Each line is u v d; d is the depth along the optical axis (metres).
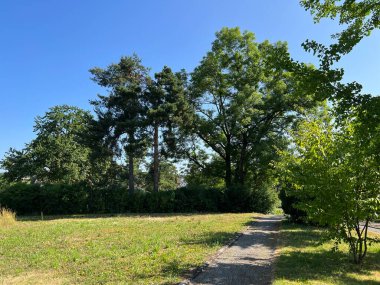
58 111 43.81
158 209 32.88
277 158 31.33
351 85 6.81
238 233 14.16
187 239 12.53
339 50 7.07
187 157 37.28
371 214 9.09
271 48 8.23
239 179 36.56
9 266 9.37
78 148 41.56
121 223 20.02
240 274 8.16
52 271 8.72
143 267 8.60
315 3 9.41
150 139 33.03
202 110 36.12
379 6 8.72
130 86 33.06
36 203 33.00
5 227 19.11
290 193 10.79
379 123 6.80
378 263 9.48
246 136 35.53
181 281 7.43
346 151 9.20
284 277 7.67
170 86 32.34
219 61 35.09
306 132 12.23
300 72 7.41
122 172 51.38
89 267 8.89
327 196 9.49
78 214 32.38
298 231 15.12
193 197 32.94
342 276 7.97
